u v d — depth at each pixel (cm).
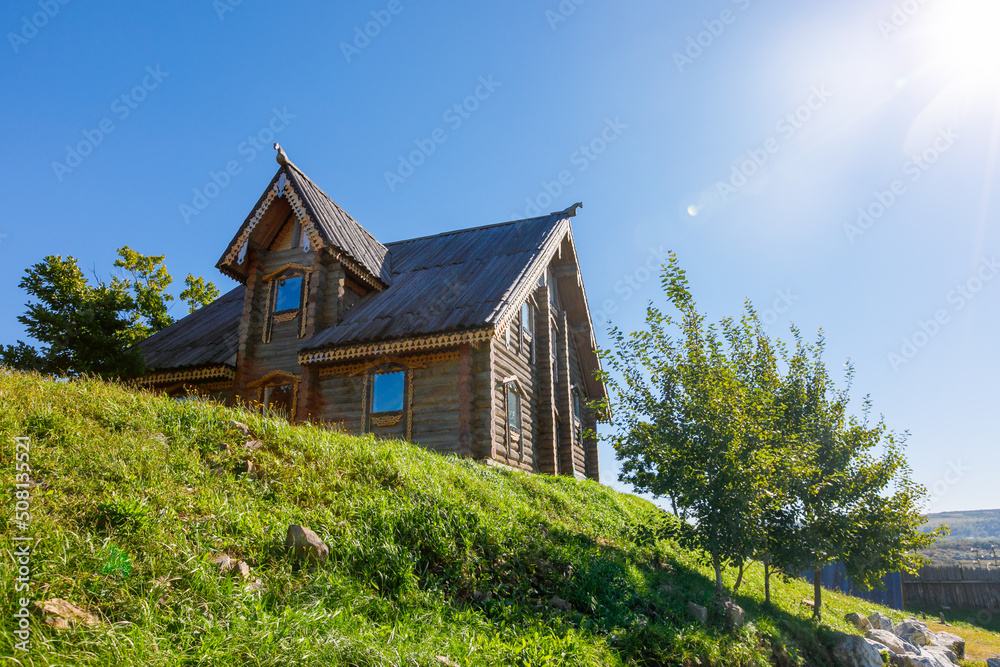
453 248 2252
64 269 2209
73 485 589
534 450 1966
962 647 1688
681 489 1114
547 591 768
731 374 1143
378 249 2255
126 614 457
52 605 427
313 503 733
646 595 877
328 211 2036
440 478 941
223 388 1942
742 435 1091
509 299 1645
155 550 532
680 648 744
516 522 899
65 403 768
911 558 1274
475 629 617
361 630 529
